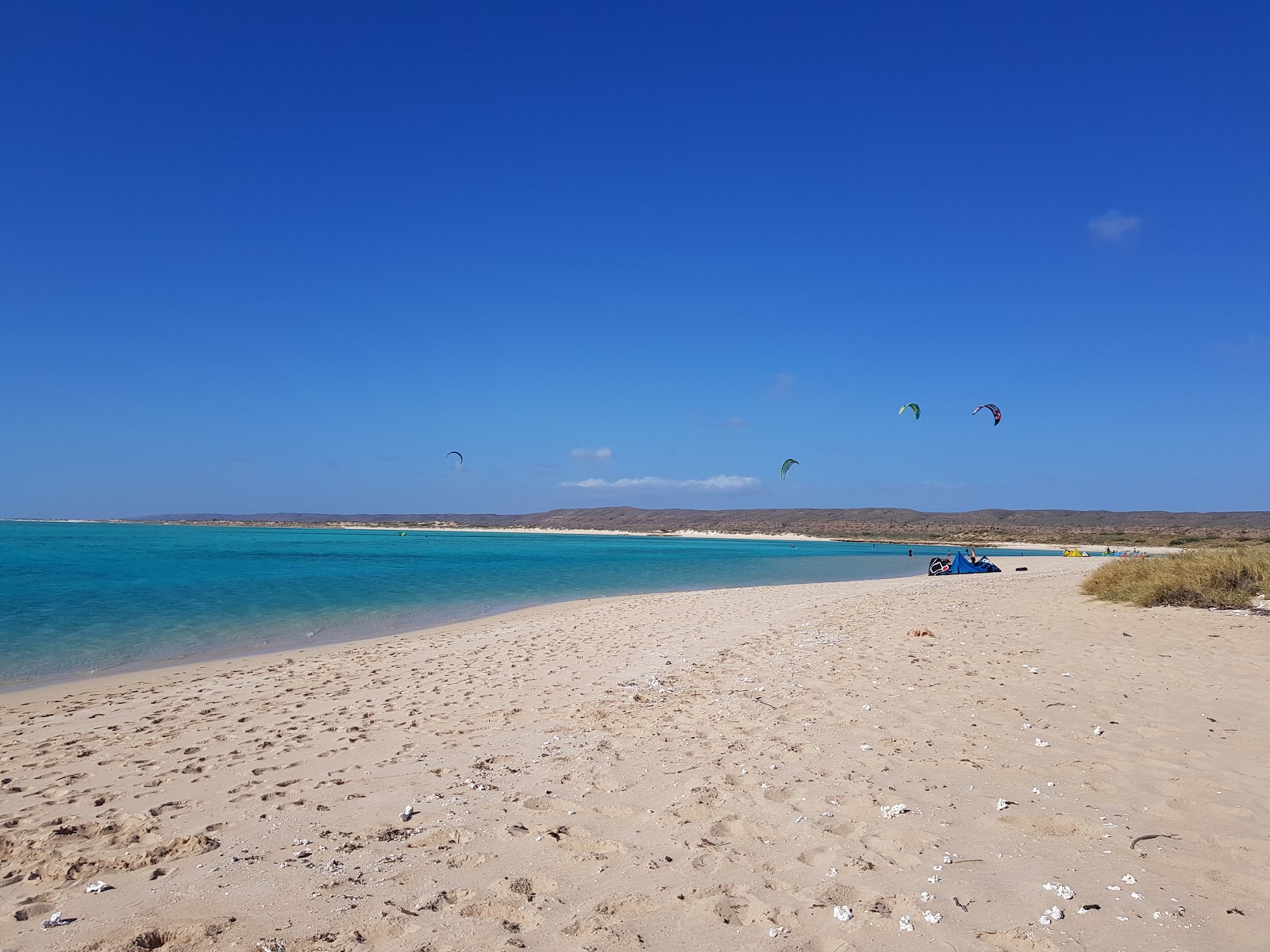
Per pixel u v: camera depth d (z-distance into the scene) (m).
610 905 3.93
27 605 21.41
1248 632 11.60
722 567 44.25
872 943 3.50
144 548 58.66
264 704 9.68
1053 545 90.44
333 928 3.77
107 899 4.20
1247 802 4.96
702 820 5.07
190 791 6.18
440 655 13.25
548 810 5.39
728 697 8.78
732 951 3.47
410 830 5.12
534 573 37.69
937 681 8.98
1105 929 3.53
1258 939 3.41
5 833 5.29
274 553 53.34
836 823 4.94
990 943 3.48
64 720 9.09
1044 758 6.00
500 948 3.54
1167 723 6.88
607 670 11.15
